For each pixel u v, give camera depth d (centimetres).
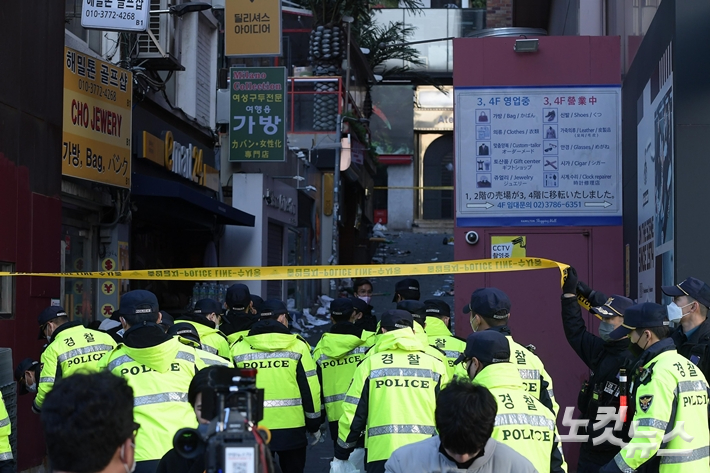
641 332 490
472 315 524
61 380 236
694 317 575
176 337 484
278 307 694
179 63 1305
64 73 1001
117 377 241
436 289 2414
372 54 3102
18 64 853
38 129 898
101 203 1155
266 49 1523
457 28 3950
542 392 503
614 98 945
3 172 818
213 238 1636
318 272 625
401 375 530
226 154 1719
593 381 571
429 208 4122
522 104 954
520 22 2111
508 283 949
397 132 3975
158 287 1502
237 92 1653
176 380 471
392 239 3503
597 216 945
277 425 674
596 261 941
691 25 687
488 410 306
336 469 555
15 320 836
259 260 1706
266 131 1648
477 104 957
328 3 2425
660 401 457
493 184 952
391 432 523
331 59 2386
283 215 1948
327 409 739
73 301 1127
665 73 734
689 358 557
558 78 951
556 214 948
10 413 626
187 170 1461
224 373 261
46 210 914
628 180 956
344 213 2725
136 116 1266
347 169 2359
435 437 335
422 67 3897
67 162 1001
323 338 741
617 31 1091
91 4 1079
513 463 321
